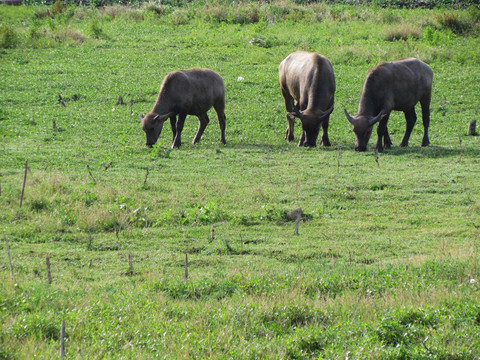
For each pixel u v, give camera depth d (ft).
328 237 102.17
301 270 86.43
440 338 63.10
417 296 74.28
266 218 109.81
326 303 73.61
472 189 125.80
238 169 140.05
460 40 297.74
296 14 341.41
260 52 272.51
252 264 90.07
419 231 104.99
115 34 308.60
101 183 124.77
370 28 316.19
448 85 228.63
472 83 230.68
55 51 272.10
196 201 117.39
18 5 374.84
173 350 61.11
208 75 165.07
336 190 123.85
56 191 117.80
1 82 223.92
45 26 310.65
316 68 160.86
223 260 92.22
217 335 63.77
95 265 90.07
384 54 262.88
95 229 104.68
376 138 177.58
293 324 69.10
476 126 187.21
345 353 60.08
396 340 64.03
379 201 119.75
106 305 71.15
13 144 157.58
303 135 165.07
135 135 171.83
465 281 80.59
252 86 226.58
